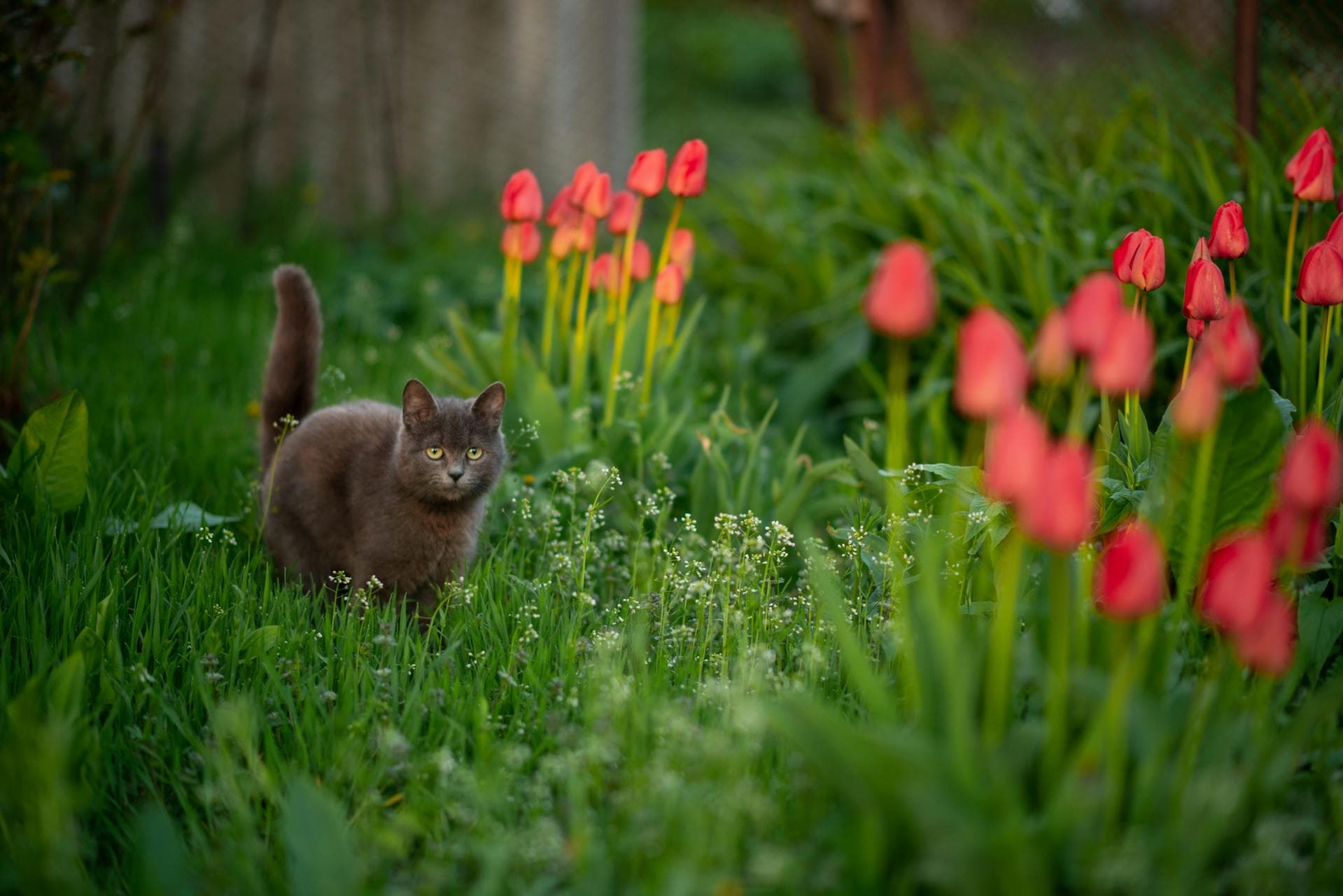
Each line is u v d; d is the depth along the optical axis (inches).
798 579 143.1
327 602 129.6
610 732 92.6
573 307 221.0
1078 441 79.8
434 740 98.7
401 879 83.5
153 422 172.9
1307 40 187.0
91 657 102.6
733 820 81.2
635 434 154.9
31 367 182.2
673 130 587.5
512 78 353.1
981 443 158.7
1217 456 96.7
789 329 229.1
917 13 298.0
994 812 70.9
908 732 82.4
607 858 82.2
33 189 175.6
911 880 74.4
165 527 134.1
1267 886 75.5
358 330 239.5
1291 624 102.7
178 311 226.7
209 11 307.3
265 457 154.4
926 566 86.4
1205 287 111.0
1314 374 133.6
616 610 125.3
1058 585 78.1
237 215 315.0
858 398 210.4
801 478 165.9
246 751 90.0
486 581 125.5
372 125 337.7
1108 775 76.5
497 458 139.1
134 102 285.7
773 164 290.4
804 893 76.8
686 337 176.2
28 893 75.3
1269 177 162.9
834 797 84.4
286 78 323.3
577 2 359.3
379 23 330.6
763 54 741.3
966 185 215.3
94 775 89.4
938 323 199.9
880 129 270.4
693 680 110.2
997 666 81.0
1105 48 223.1
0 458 154.2
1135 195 186.7
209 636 107.8
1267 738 85.0
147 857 77.5
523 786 92.5
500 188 357.4
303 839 78.5
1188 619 101.9
